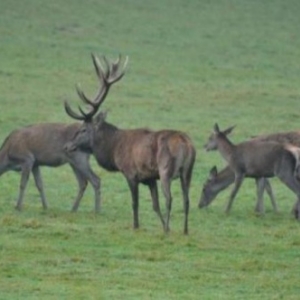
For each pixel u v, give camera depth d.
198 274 32.94
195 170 52.69
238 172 43.34
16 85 72.62
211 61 82.56
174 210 43.34
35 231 37.69
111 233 37.69
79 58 80.62
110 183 49.03
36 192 46.97
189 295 30.61
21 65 77.75
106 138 38.81
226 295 30.78
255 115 67.88
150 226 39.50
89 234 37.47
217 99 71.75
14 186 47.91
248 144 43.34
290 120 66.94
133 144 38.09
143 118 65.56
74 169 42.72
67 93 71.38
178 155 37.00
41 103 68.25
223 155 43.66
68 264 33.66
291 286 31.97
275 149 42.91
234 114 67.81
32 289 30.78
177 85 75.19
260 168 43.00
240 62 82.94
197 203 45.31
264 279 32.62
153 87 74.12
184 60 82.25
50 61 79.38
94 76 76.38
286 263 34.59
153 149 37.44
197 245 36.34
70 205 44.41
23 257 34.31
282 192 48.72
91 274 32.59
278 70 81.56
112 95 71.19
